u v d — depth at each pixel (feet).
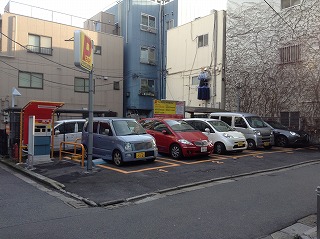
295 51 61.00
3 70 73.56
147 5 98.27
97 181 28.17
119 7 100.12
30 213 19.80
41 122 37.40
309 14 59.00
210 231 16.75
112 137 35.88
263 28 65.92
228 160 39.24
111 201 22.35
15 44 75.15
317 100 57.98
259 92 66.23
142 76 96.12
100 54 88.79
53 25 80.94
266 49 65.36
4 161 40.40
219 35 73.00
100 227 17.26
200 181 28.32
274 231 17.04
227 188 26.22
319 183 27.99
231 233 16.55
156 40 99.71
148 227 17.25
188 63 80.43
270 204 21.57
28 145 34.83
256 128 50.29
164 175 30.32
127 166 34.60
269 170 34.42
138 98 95.20
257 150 49.78
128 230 16.80
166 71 87.56
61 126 46.91
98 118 39.06
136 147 34.76
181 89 82.28
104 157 36.73
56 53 81.10
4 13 74.18
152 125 43.93
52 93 80.18
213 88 73.36
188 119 48.80
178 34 83.76
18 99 75.15
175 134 40.24
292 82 61.36
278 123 59.11
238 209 20.45
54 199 23.32
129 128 37.52
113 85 90.99
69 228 17.08
